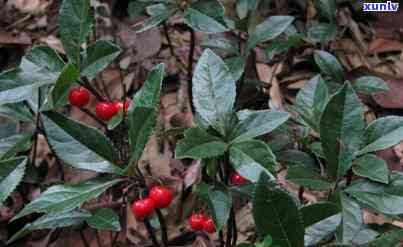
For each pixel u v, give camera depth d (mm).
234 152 235
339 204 247
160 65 252
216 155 233
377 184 248
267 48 385
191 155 229
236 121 243
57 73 274
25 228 278
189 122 419
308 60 448
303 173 255
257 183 204
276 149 313
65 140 245
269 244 206
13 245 378
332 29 413
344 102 245
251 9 391
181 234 371
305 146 315
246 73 439
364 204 260
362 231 269
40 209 236
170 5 341
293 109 331
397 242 229
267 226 208
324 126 245
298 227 208
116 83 445
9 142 306
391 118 258
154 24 327
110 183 246
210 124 243
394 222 365
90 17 269
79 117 420
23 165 254
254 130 239
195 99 248
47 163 399
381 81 367
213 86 249
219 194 245
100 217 276
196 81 251
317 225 230
